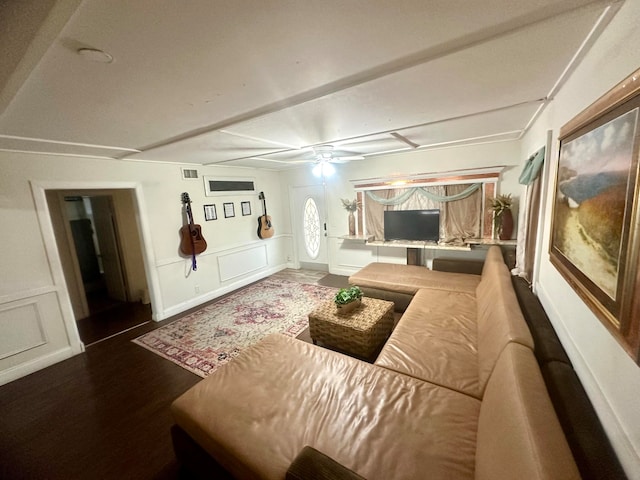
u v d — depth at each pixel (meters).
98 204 4.62
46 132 2.10
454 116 2.27
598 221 1.03
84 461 1.80
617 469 0.85
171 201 3.98
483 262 3.76
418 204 4.40
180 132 2.36
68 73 1.22
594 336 1.14
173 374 2.64
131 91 1.47
